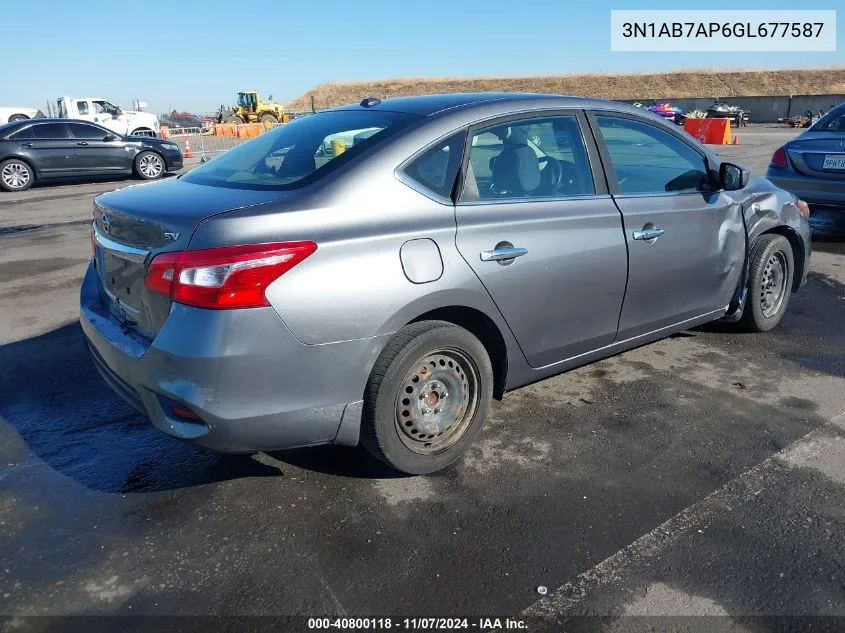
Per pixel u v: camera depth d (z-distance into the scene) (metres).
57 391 4.08
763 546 2.62
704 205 4.10
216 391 2.51
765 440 3.43
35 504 2.94
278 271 2.52
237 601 2.37
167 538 2.71
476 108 3.25
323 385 2.67
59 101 24.78
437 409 3.07
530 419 3.67
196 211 2.65
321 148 3.11
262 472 3.18
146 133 25.17
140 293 2.74
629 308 3.75
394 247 2.76
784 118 37.25
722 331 5.03
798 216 4.93
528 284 3.20
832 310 5.52
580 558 2.56
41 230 9.45
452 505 2.90
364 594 2.39
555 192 3.44
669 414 3.71
